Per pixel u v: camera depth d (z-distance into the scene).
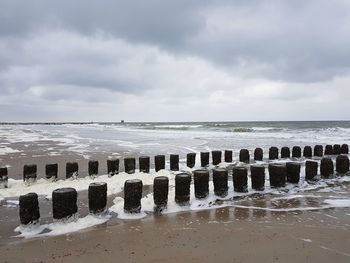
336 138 31.06
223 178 9.45
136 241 6.43
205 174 9.12
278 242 6.33
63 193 7.18
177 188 8.58
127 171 12.79
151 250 6.02
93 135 44.72
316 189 10.68
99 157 18.80
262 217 7.86
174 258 5.70
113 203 8.97
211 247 6.13
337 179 11.99
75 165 12.02
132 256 5.77
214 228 7.12
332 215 7.98
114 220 7.64
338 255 5.77
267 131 48.09
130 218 7.77
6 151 22.02
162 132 52.16
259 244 6.25
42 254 5.87
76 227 7.14
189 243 6.32
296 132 42.97
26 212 6.95
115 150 22.78
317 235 6.67
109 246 6.19
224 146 25.25
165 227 7.18
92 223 7.38
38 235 6.75
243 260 5.61
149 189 10.62
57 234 6.79
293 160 17.12
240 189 9.85
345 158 12.60
